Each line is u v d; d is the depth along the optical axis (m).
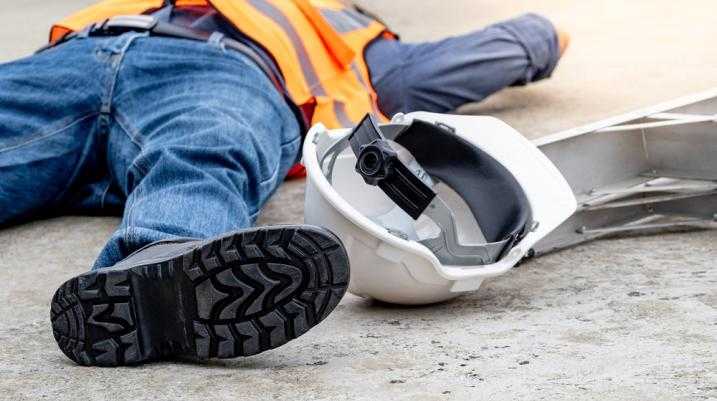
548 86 3.58
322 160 1.97
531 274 2.11
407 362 1.73
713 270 2.05
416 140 2.11
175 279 1.71
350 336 1.86
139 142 2.30
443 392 1.61
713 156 2.25
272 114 2.38
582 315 1.88
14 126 2.38
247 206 2.19
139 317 1.74
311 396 1.63
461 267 1.93
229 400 1.63
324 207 1.88
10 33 5.01
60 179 2.45
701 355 1.66
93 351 1.75
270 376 1.70
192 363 1.77
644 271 2.07
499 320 1.89
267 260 1.67
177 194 2.00
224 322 1.71
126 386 1.69
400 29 4.75
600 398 1.55
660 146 2.31
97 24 2.52
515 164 2.07
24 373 1.75
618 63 3.82
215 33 2.46
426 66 3.03
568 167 2.26
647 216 2.33
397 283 1.91
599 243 2.25
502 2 5.28
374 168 1.85
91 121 2.41
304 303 1.69
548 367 1.67
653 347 1.71
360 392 1.63
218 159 2.10
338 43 2.68
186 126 2.20
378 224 1.96
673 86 3.40
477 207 2.07
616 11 4.86
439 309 1.97
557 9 5.03
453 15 5.03
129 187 2.20
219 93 2.31
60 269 2.27
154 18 2.50
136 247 1.90
